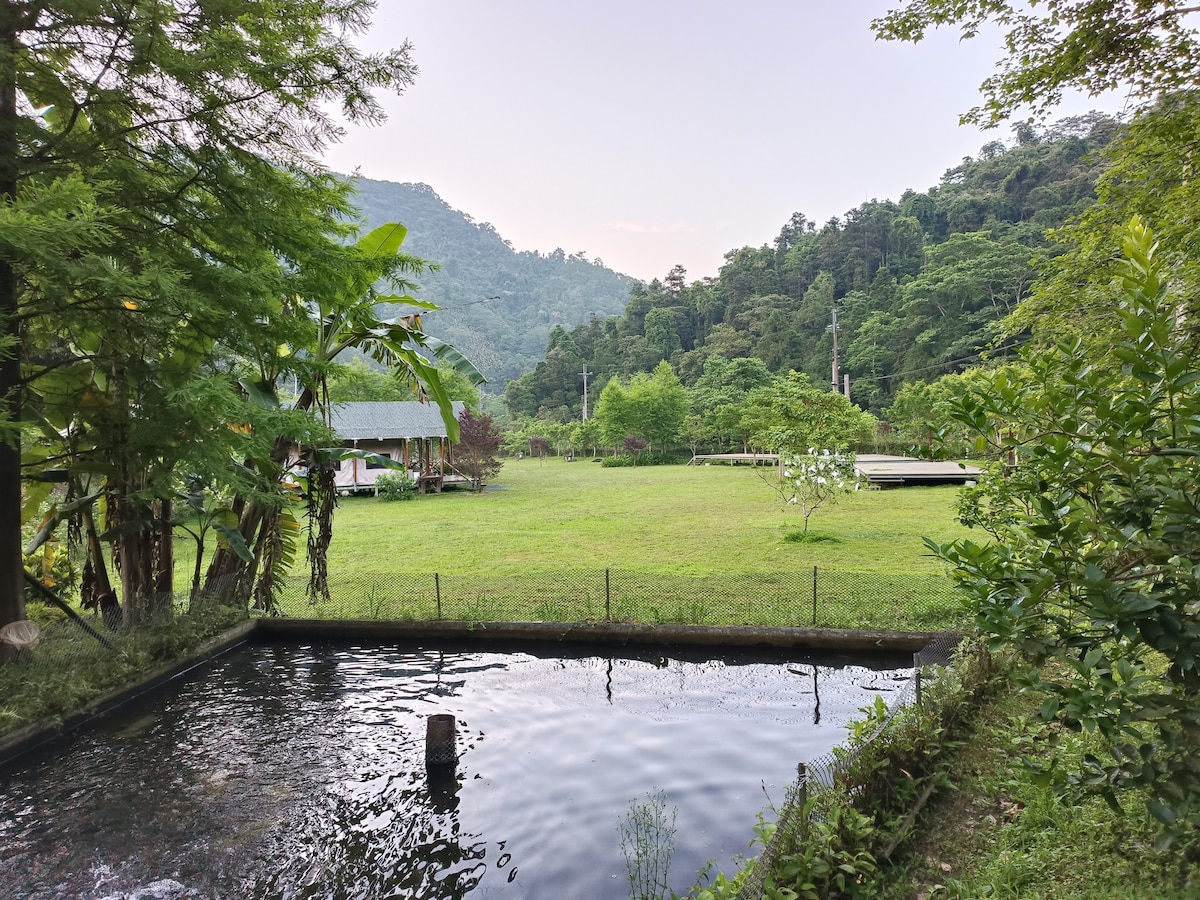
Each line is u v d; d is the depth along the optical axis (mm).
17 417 5488
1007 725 4746
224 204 6574
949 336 53375
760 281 84188
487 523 16750
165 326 5941
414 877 3680
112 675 6254
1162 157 6719
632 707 5934
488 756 5059
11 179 5223
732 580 9539
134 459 6281
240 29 6328
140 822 4293
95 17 5195
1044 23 6270
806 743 5156
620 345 88375
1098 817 3340
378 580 10211
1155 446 2166
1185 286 4938
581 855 3805
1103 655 2174
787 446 14203
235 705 6223
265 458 6898
